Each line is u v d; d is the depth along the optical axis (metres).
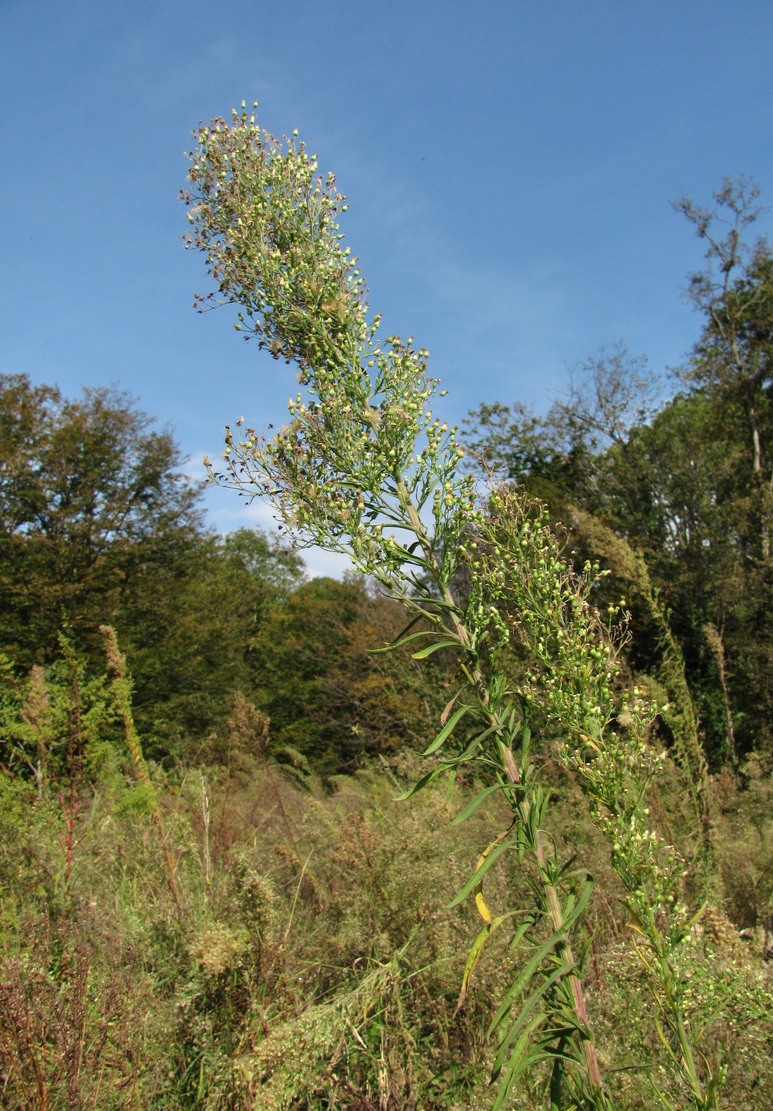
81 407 22.42
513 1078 1.71
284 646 29.98
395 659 12.66
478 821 4.71
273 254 2.60
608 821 1.97
